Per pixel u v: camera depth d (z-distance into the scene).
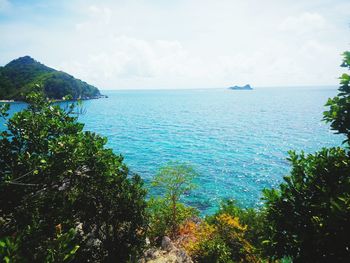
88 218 11.71
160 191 34.00
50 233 8.92
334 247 5.50
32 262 5.90
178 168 21.19
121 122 110.31
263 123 102.12
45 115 10.67
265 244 6.94
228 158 53.34
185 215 21.09
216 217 18.80
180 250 15.00
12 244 5.54
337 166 6.42
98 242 13.26
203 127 95.38
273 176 42.41
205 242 16.08
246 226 16.66
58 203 9.95
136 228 13.77
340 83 5.73
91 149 10.40
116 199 12.62
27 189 9.21
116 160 11.91
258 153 57.16
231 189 36.72
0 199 8.85
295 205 6.65
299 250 6.32
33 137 9.72
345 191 5.61
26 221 8.74
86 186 11.06
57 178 9.25
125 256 12.83
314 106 172.62
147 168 46.16
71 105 11.54
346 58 5.47
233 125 98.56
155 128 94.00
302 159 7.33
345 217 5.05
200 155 55.84
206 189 36.44
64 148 8.80
